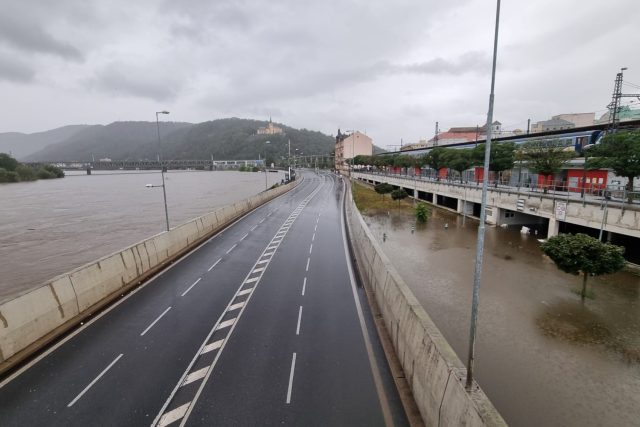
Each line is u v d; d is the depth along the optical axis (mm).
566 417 11758
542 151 35875
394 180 79438
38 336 14797
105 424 10625
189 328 16453
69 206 70125
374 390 12180
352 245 32250
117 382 12531
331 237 35594
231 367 13492
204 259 27484
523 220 41031
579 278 24125
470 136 100875
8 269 32281
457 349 15641
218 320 17312
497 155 42500
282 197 69938
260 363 13750
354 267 25750
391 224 43750
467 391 8453
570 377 13812
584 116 72938
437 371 10023
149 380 12680
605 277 24125
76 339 15352
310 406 11430
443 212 52500
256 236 35625
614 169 26906
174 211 63188
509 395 12727
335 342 15281
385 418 10891
